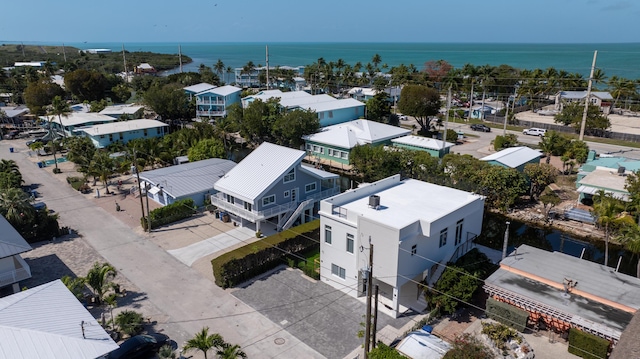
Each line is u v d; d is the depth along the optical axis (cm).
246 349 2328
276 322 2572
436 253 2808
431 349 2147
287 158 3928
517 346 2208
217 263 2925
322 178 4184
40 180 5381
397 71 12644
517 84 11494
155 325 2534
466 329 2472
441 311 2603
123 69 18062
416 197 3145
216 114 8644
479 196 3162
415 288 2825
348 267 2862
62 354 1809
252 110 6738
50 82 10881
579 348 2189
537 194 4600
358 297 2830
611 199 3412
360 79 12988
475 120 9481
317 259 3278
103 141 6500
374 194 3222
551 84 10969
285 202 3925
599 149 6700
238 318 2608
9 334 1845
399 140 6319
